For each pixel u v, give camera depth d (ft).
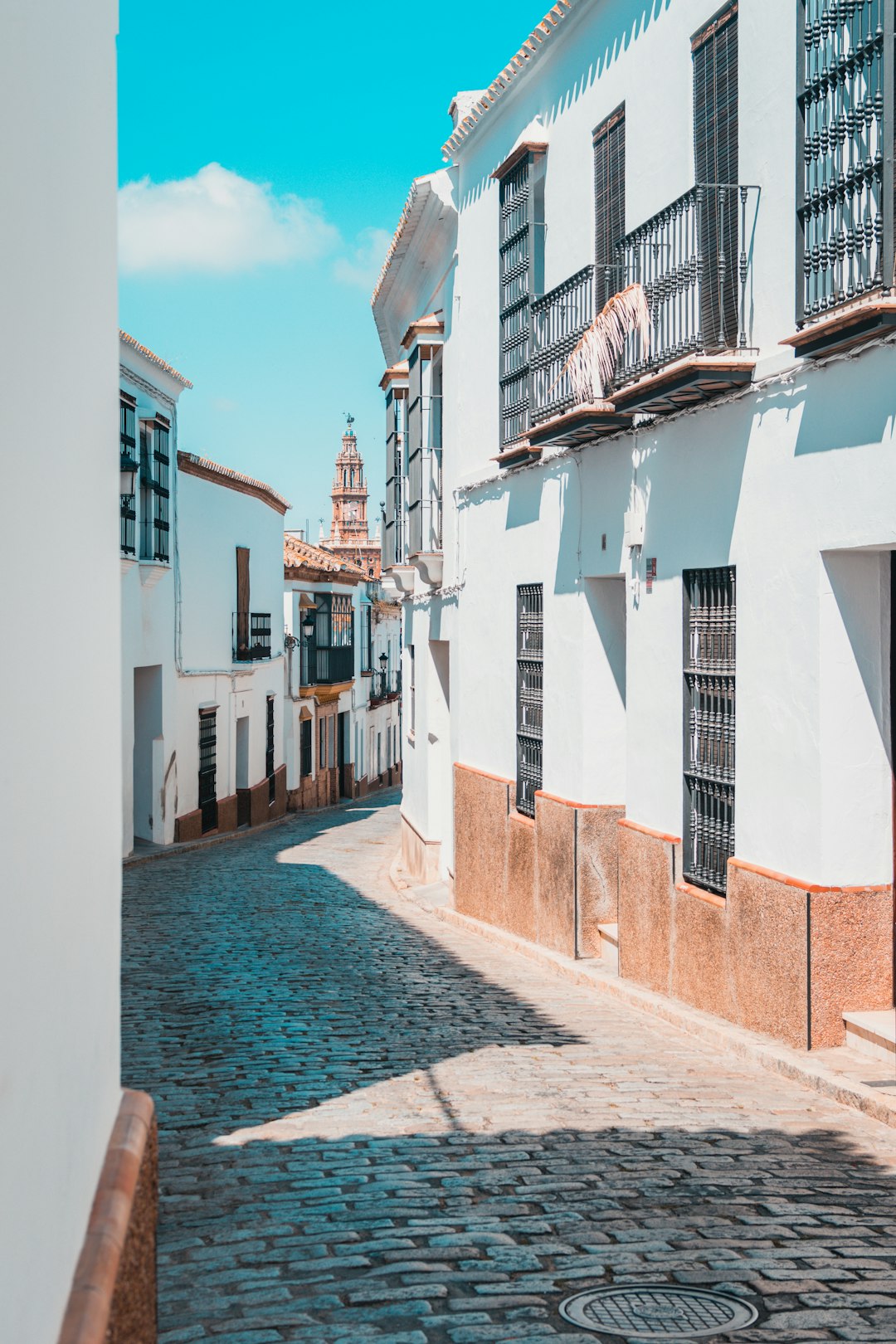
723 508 29.68
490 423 49.26
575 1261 14.97
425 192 54.90
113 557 12.20
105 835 11.60
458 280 53.42
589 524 38.70
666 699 33.01
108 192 11.95
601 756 39.52
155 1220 12.49
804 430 26.12
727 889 28.96
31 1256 7.69
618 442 36.24
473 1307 13.58
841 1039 25.61
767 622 27.63
